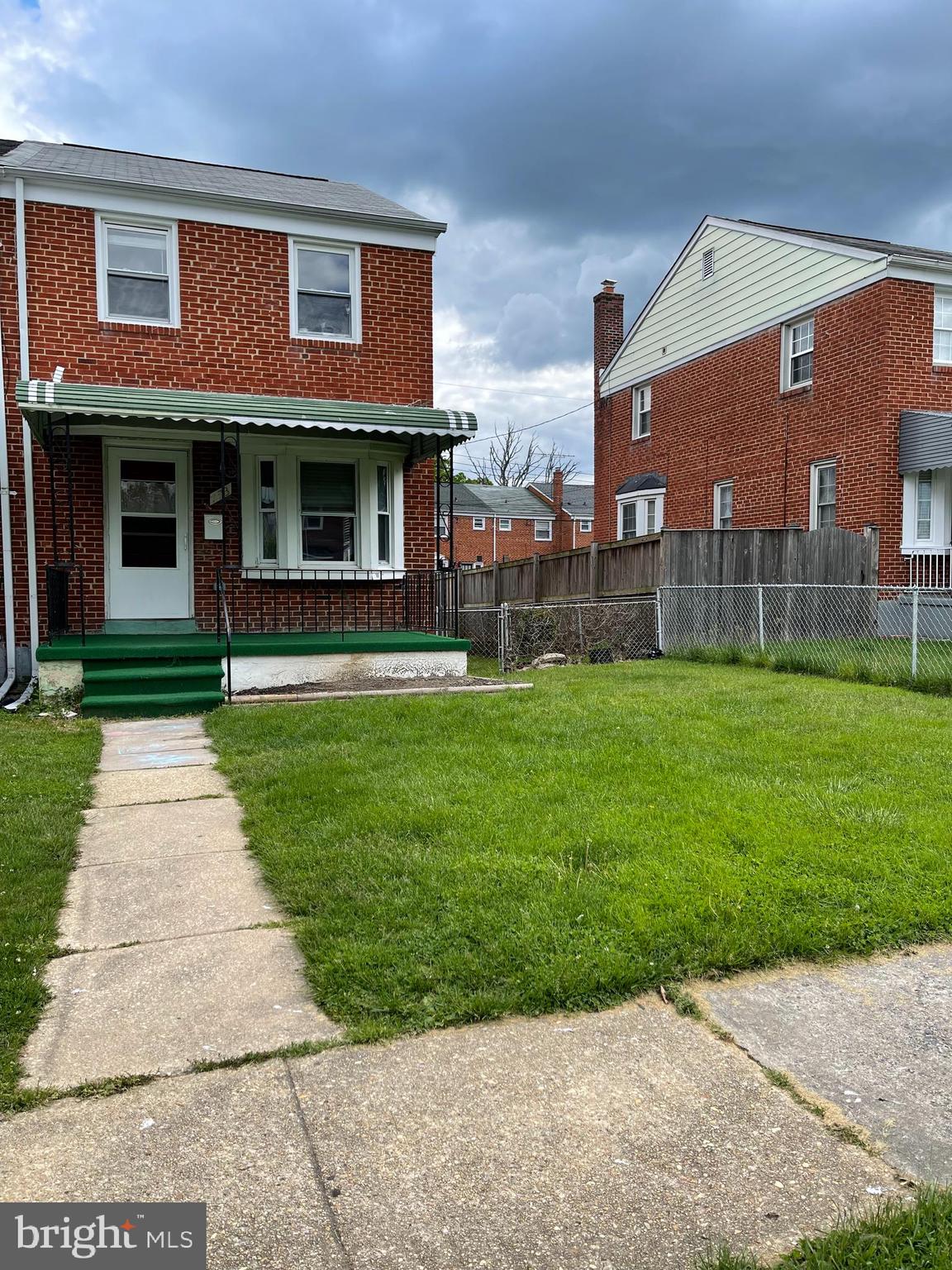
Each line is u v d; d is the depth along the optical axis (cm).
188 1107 245
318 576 1070
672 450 1953
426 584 1140
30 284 970
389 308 1112
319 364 1083
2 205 959
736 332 1736
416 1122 238
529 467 6103
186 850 458
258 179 1219
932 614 1394
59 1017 293
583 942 324
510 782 525
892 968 324
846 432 1472
